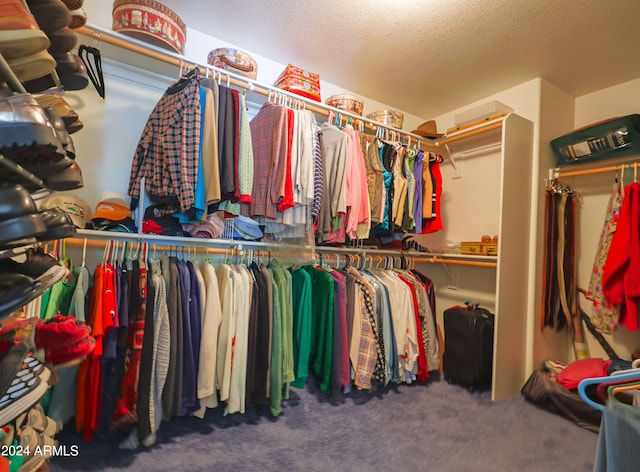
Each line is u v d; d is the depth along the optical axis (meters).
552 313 2.12
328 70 2.21
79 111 1.60
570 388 1.80
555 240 2.15
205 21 1.77
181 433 1.45
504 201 1.98
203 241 1.67
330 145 1.79
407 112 2.84
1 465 0.56
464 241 2.60
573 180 2.32
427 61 2.05
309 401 1.83
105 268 1.29
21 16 0.54
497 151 2.43
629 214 1.81
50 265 0.74
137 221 1.59
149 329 1.29
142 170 1.48
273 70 2.15
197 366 1.44
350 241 2.17
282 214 1.59
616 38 1.74
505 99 2.36
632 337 2.02
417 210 2.10
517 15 1.60
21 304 0.58
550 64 2.01
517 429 1.63
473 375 2.07
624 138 1.84
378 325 1.94
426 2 1.54
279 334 1.63
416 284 2.21
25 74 0.62
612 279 1.86
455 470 1.30
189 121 1.30
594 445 1.50
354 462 1.32
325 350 1.85
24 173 0.54
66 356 0.76
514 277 2.04
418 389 2.08
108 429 1.26
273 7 1.64
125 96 1.71
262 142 1.61
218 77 1.57
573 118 2.38
